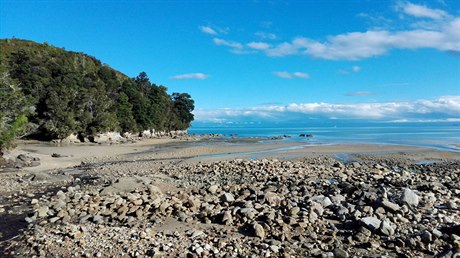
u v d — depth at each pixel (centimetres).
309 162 3712
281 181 2355
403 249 1096
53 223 1430
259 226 1231
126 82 10250
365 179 2395
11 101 4059
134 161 4078
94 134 7388
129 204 1636
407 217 1355
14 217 1587
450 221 1305
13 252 1138
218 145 6825
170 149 5834
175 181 2394
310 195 1777
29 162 3731
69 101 7106
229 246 1123
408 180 2198
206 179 2517
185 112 13438
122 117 8969
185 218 1422
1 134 3756
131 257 1072
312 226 1284
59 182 2516
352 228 1276
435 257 1028
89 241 1188
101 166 3547
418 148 5588
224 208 1547
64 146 6144
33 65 7906
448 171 3102
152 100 11219
